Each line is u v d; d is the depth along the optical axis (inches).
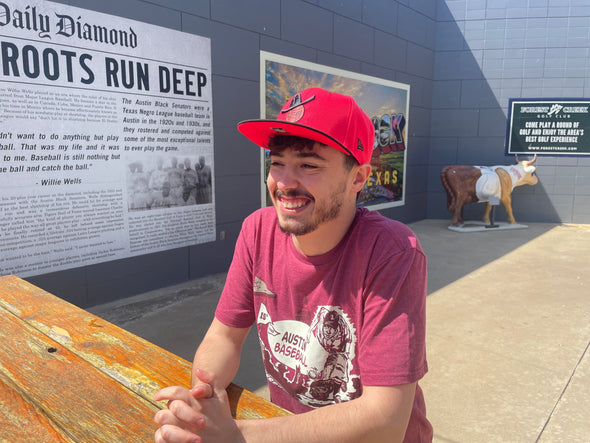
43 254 133.0
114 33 141.7
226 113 180.7
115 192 147.9
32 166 127.5
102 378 40.1
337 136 33.1
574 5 292.4
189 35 163.3
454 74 318.0
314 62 218.8
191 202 172.2
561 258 214.2
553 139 308.0
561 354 112.7
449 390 96.1
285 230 35.0
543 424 83.8
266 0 189.9
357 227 36.2
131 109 148.9
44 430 33.0
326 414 31.1
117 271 152.3
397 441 31.8
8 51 119.6
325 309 37.4
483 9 306.0
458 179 287.9
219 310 44.3
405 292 33.0
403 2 278.1
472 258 214.1
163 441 29.9
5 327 51.3
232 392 38.7
